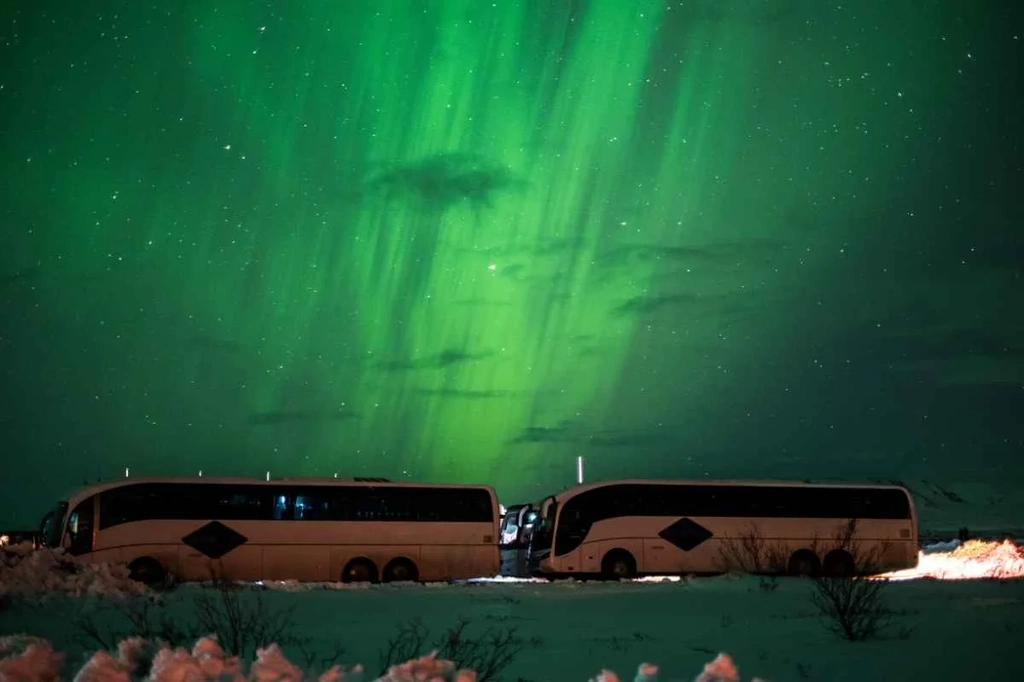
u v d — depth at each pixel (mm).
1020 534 65125
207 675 7645
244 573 28312
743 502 30797
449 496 30109
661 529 30219
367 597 23250
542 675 11922
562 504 30328
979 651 12703
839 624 16141
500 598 22891
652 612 19656
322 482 29594
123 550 27516
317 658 13609
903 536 30906
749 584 25688
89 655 12438
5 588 21328
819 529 30688
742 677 11500
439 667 8023
